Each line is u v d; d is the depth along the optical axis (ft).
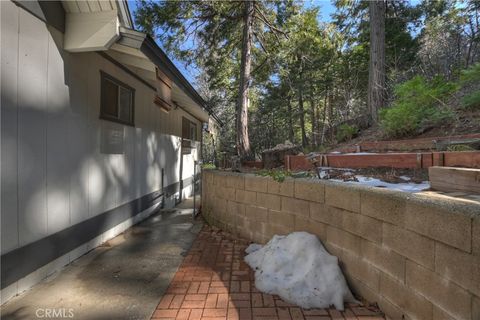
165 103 18.33
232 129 57.47
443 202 5.65
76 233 11.75
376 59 22.35
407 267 6.36
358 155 12.10
